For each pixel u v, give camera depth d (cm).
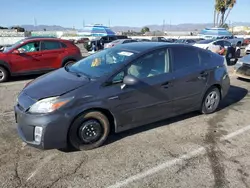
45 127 320
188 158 345
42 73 903
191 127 446
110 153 356
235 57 1366
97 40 2227
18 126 361
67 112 329
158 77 407
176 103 440
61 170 315
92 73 385
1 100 602
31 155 348
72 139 347
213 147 375
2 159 337
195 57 471
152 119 417
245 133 425
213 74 489
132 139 398
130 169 319
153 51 411
